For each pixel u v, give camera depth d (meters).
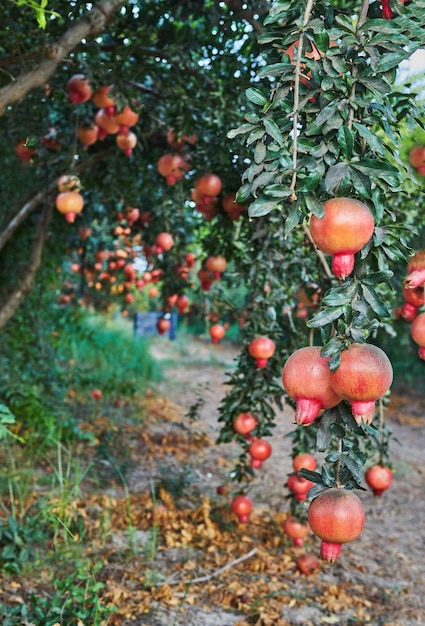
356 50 1.15
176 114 3.04
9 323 5.43
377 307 1.10
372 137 1.09
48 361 5.67
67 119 3.90
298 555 3.75
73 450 5.09
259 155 1.19
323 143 1.13
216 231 3.50
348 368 1.07
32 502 3.73
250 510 3.49
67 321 7.34
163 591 3.08
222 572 3.41
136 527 3.82
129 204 4.34
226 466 5.53
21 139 3.50
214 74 3.25
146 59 3.15
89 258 7.39
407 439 7.57
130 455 5.38
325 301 1.10
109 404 6.89
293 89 1.24
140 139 3.97
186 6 3.06
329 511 1.17
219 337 3.81
